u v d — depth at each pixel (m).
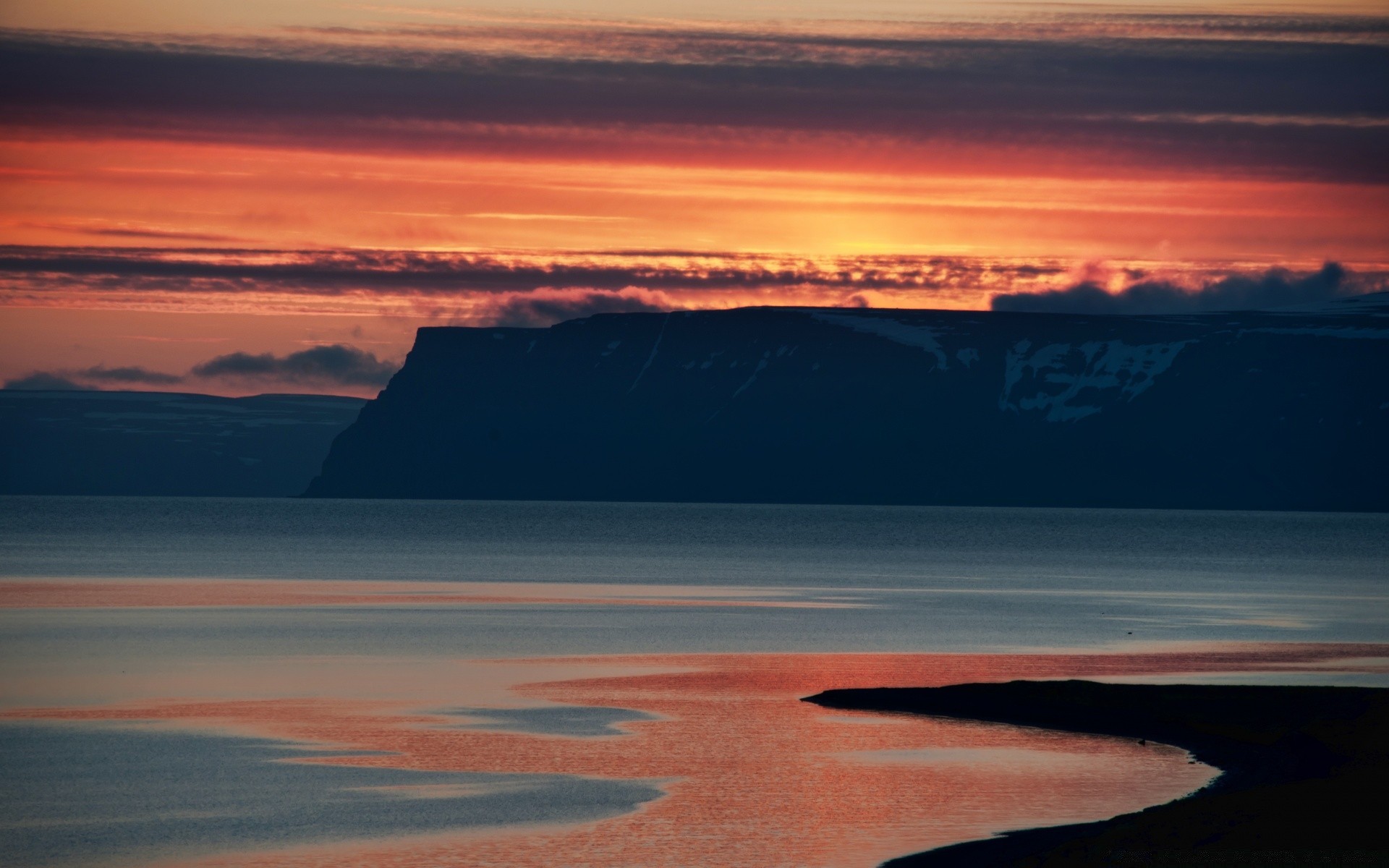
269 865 50.28
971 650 112.81
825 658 106.44
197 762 66.69
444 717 79.06
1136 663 104.12
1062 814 55.72
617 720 77.81
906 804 57.75
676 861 49.81
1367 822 47.62
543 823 55.03
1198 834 46.69
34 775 64.12
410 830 54.25
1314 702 76.69
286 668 99.25
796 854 50.22
